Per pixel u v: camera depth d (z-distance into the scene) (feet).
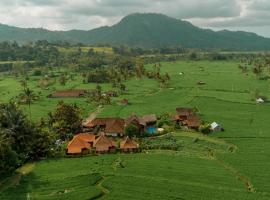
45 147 390.21
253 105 629.92
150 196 292.61
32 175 338.95
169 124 514.27
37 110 612.70
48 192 304.50
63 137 454.40
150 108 617.21
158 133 470.80
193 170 345.72
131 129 461.78
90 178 326.65
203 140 443.32
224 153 394.52
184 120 520.42
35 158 384.68
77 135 432.66
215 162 369.71
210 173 338.95
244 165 356.79
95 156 389.80
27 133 392.06
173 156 386.73
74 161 373.40
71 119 475.31
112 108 622.54
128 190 302.86
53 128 461.37
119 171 342.64
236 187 309.22
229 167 356.38
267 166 353.92
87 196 294.46
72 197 293.84
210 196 291.38
